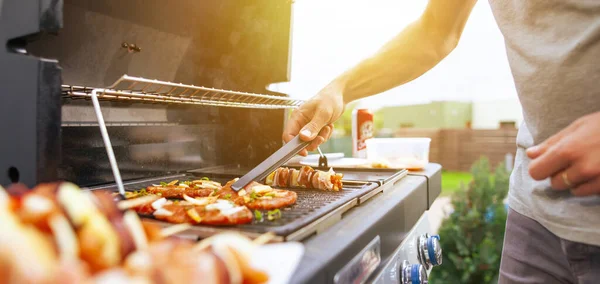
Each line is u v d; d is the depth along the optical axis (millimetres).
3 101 900
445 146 12844
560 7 1064
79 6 1404
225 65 2207
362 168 1965
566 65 1047
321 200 1329
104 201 569
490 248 3387
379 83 1747
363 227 945
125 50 1649
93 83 1565
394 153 2189
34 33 857
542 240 1277
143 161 1764
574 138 749
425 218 1815
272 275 576
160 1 1653
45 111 850
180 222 966
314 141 1649
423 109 21688
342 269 774
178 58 1915
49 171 859
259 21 2152
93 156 1537
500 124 12508
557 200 1169
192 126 2033
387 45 1738
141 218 1035
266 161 1323
